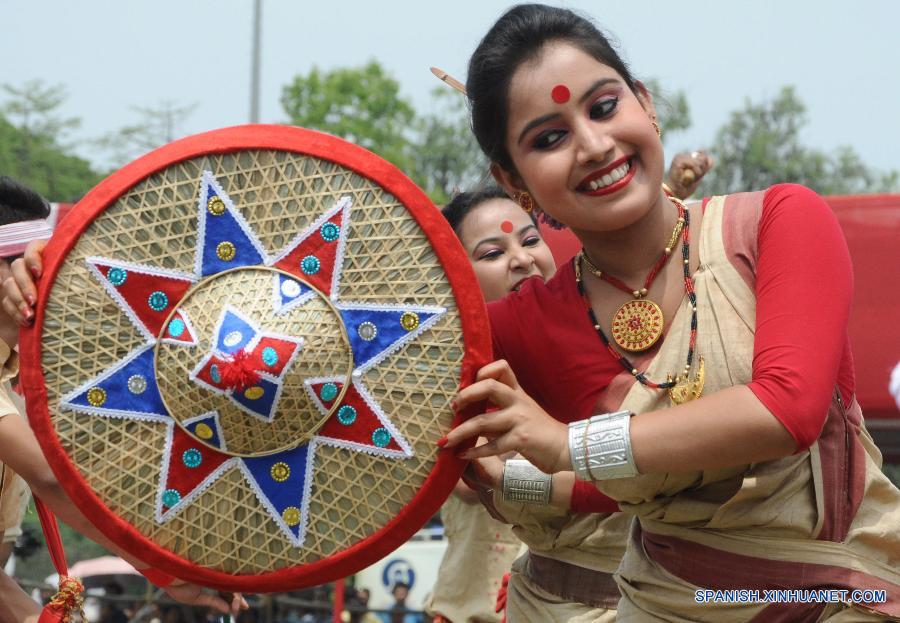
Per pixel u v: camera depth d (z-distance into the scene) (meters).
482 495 3.38
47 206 3.70
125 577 14.98
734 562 2.60
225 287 2.63
